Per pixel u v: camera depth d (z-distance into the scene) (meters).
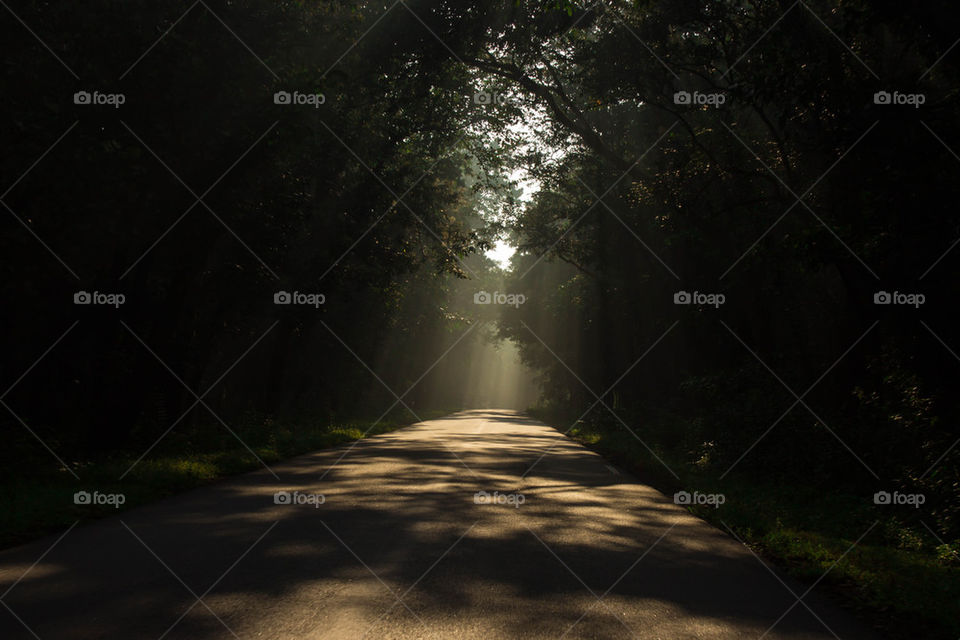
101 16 15.05
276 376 28.64
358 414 45.62
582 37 21.31
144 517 8.53
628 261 33.09
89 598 5.13
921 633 4.97
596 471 15.77
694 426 20.81
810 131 14.84
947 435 11.16
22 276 15.02
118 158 14.99
